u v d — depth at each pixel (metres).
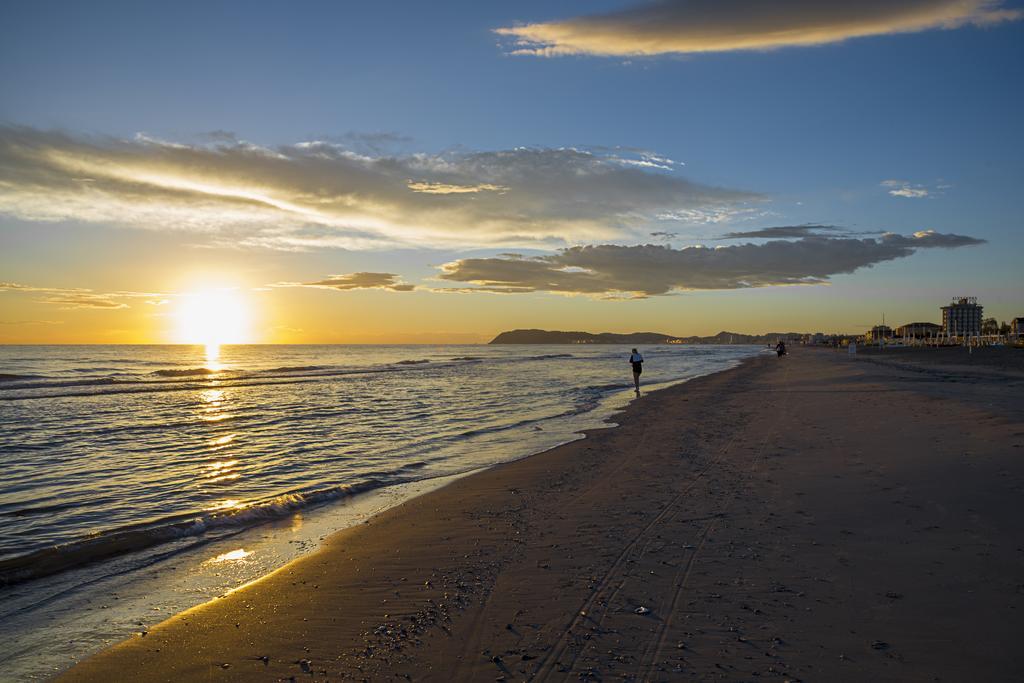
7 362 72.81
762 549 6.04
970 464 9.09
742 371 47.41
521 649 4.26
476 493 9.68
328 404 24.67
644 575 5.53
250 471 11.89
